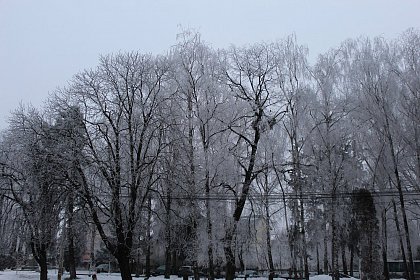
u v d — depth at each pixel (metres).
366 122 36.84
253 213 29.80
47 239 32.31
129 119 28.09
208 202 28.30
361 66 37.25
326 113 35.75
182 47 31.81
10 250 48.94
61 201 30.56
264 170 31.00
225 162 29.31
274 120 31.69
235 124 30.98
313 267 60.59
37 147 28.95
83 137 27.69
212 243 27.84
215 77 31.30
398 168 36.25
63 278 41.34
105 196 27.12
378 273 31.00
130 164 27.52
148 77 29.59
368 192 32.91
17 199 31.08
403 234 40.53
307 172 34.41
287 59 36.03
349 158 36.44
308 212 36.53
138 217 27.92
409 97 35.75
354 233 35.28
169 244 32.38
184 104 30.45
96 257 63.72
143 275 48.59
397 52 37.09
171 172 28.16
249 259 32.19
